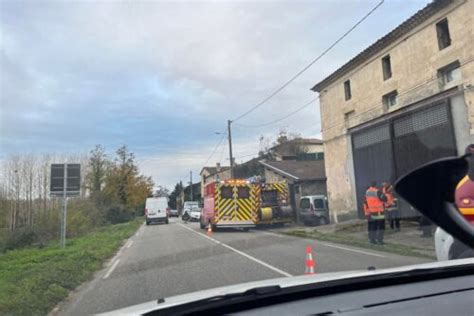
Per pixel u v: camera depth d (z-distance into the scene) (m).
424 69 19.59
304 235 18.70
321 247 14.20
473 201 4.23
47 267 11.85
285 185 26.05
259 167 55.75
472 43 17.00
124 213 48.84
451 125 17.75
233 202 24.73
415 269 3.50
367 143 23.52
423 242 11.86
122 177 55.38
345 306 2.90
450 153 17.62
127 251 16.31
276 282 3.44
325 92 28.67
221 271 9.95
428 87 19.31
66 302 8.03
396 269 3.54
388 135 21.52
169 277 9.57
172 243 18.22
